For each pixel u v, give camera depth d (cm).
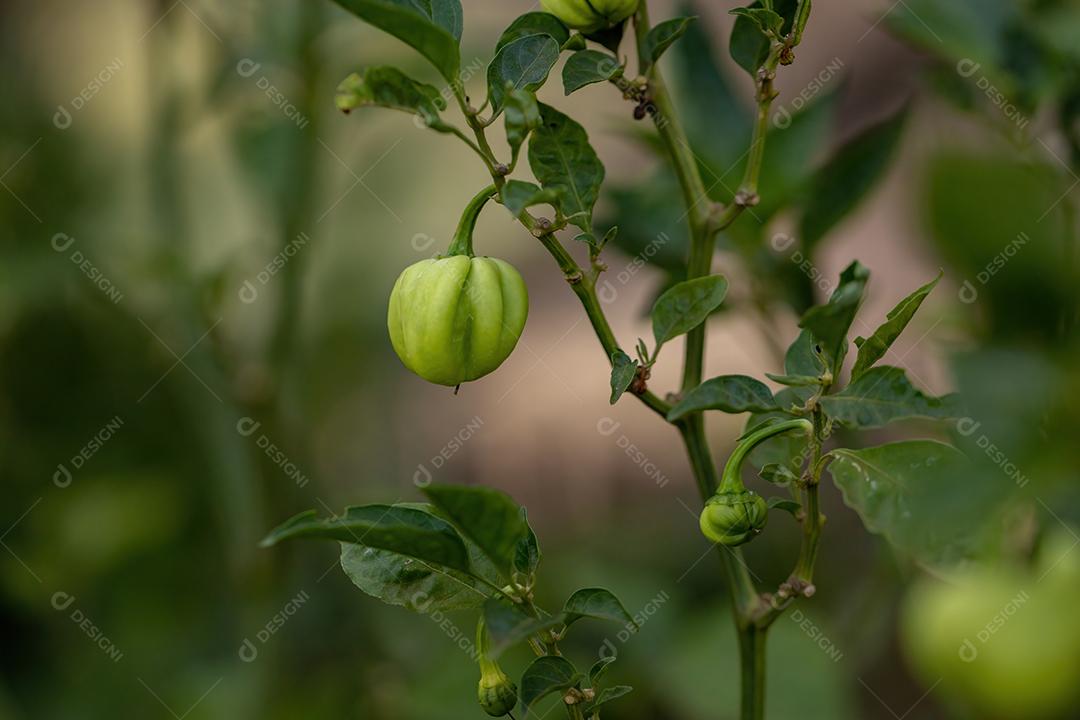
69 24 124
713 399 69
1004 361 64
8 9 121
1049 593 72
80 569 107
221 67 95
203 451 102
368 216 115
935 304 76
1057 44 79
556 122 70
